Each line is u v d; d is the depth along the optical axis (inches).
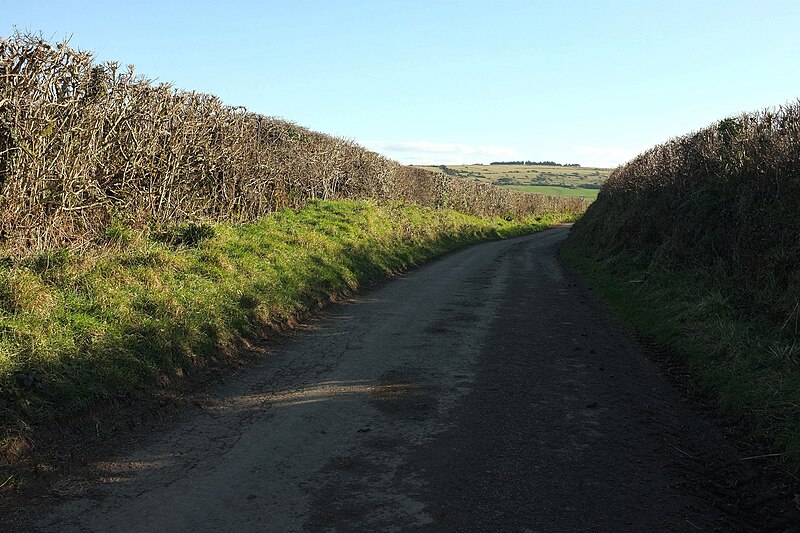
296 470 172.6
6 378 190.1
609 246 722.2
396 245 732.7
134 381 225.3
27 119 313.3
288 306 370.9
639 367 292.0
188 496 156.0
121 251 357.7
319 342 324.8
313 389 246.8
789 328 285.7
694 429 213.9
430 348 316.8
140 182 449.4
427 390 248.2
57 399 197.0
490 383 259.0
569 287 561.3
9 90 304.3
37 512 147.0
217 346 284.5
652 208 616.1
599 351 320.2
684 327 338.3
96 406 205.3
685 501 160.4
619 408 232.5
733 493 167.0
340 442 193.6
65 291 267.9
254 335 318.7
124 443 189.8
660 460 186.4
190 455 182.1
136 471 170.7
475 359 297.4
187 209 504.4
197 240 424.2
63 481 163.9
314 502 153.8
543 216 2412.6
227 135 564.1
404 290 510.9
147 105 443.2
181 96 493.0
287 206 716.0
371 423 210.8
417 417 217.3
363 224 709.9
